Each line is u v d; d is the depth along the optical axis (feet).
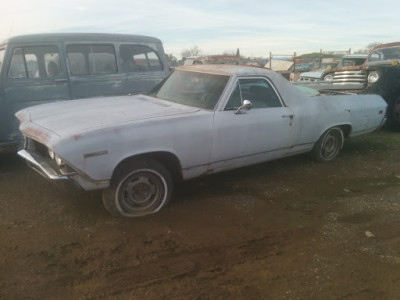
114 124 11.64
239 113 14.28
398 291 9.17
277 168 18.24
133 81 21.40
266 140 15.40
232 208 13.57
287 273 9.77
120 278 9.35
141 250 10.65
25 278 9.23
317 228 12.24
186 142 12.89
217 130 13.58
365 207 13.93
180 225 12.17
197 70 16.22
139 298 8.64
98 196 14.21
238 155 14.67
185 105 14.46
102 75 20.34
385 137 25.91
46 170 11.63
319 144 18.44
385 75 27.04
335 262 10.32
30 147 13.42
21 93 18.33
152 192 12.89
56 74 19.12
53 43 18.81
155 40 22.15
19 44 18.06
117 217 12.49
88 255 10.32
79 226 11.94
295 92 16.70
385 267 10.16
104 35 20.24
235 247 10.95
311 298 8.82
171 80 16.85
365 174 17.72
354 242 11.42
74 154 10.78
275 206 13.88
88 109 13.88
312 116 17.04
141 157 12.37
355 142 24.18
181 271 9.73
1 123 17.97
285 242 11.32
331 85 26.91
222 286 9.16
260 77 15.51
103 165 11.29
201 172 13.94
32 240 11.03
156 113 13.10
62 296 8.63
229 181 16.31
